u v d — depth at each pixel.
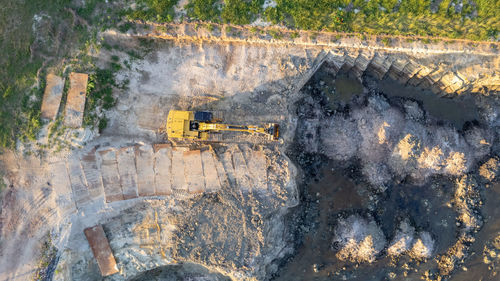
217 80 29.11
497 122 31.83
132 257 28.02
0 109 27.69
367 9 28.31
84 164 27.64
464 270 31.91
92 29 27.98
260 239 28.30
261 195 28.48
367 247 30.83
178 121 27.06
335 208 31.97
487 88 31.30
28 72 27.69
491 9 28.36
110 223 27.86
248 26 28.36
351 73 31.83
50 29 27.88
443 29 28.73
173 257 27.81
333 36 28.67
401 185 31.94
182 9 28.25
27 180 27.52
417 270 32.03
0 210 27.56
